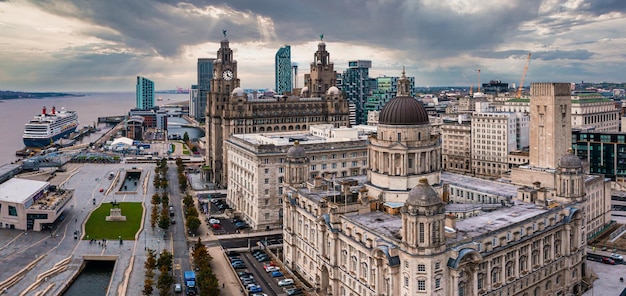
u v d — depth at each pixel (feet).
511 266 470.80
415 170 546.67
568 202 555.28
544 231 498.69
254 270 607.37
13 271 590.14
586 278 567.59
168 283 525.34
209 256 607.78
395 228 478.59
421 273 411.13
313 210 562.66
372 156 571.69
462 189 621.31
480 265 438.40
